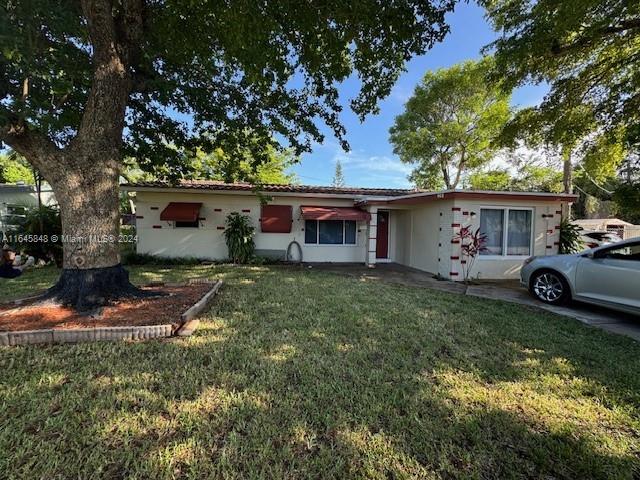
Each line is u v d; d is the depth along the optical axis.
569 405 3.40
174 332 5.21
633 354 4.80
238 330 5.40
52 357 4.23
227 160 12.02
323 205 16.12
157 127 9.98
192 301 6.77
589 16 8.77
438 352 4.73
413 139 25.72
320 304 7.23
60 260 13.10
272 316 6.24
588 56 10.38
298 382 3.72
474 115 24.00
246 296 7.86
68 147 6.00
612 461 2.61
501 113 22.48
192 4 5.35
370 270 13.65
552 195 11.70
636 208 9.61
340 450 2.64
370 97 7.55
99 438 2.69
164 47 7.31
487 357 4.59
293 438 2.77
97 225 6.09
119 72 6.18
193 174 12.30
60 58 6.28
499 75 11.39
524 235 12.23
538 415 3.21
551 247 12.30
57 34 5.89
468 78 22.28
